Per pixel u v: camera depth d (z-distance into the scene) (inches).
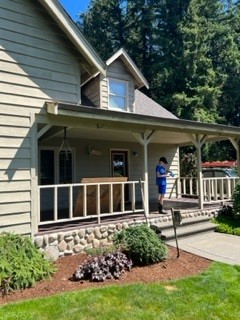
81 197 292.5
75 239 271.9
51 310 158.9
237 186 394.0
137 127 330.6
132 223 314.5
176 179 547.5
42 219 326.3
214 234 336.8
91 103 397.7
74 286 191.8
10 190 248.2
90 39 1213.7
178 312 157.2
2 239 211.9
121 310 158.9
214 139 482.0
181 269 221.9
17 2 269.1
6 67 256.4
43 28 283.3
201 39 1026.7
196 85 1012.5
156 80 1074.7
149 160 532.7
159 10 1149.1
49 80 282.4
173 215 255.3
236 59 1114.7
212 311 158.4
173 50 1050.7
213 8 1139.3
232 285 192.1
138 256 229.9
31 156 262.2
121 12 1243.8
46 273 207.3
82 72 328.8
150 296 173.6
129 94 422.9
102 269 205.2
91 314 154.9
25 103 263.6
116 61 412.8
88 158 451.2
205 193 448.1
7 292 181.2
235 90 1144.8
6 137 250.1
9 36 261.1
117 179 315.3
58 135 398.0
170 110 1008.2
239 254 260.4
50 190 410.6
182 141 514.0
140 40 1213.7
